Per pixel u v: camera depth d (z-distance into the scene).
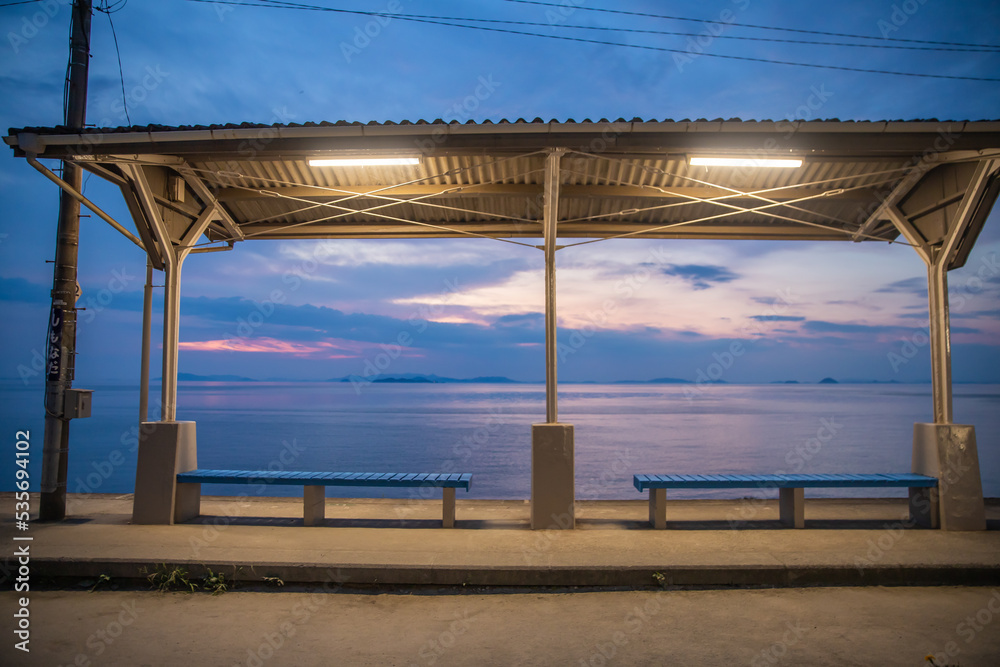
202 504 7.25
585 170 6.40
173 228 6.46
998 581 4.80
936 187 6.18
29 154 5.33
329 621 4.12
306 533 5.82
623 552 5.16
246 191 6.76
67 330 6.51
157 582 4.79
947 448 6.02
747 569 4.77
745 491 13.39
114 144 5.29
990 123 4.93
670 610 4.30
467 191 6.55
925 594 4.59
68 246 6.60
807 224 7.42
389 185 6.67
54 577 4.85
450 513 6.11
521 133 5.20
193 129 5.20
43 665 3.43
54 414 6.38
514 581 4.76
